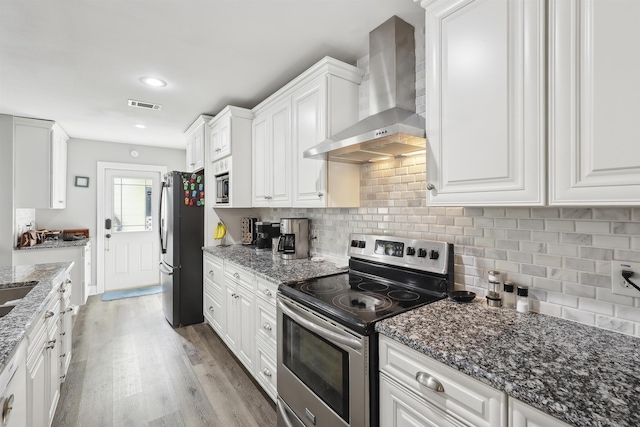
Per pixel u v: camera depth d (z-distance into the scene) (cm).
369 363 114
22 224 360
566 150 88
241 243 358
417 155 173
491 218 140
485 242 142
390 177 190
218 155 309
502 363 85
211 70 228
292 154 224
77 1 152
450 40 118
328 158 193
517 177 99
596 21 83
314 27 177
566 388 74
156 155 490
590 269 112
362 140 144
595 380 77
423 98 174
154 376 229
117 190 462
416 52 179
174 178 321
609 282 107
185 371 236
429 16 126
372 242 186
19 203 333
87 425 177
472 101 111
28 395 125
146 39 187
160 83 250
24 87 254
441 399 93
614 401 69
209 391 211
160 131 398
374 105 181
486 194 107
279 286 172
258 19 169
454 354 90
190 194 329
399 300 142
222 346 279
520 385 75
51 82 246
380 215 196
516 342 98
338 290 160
